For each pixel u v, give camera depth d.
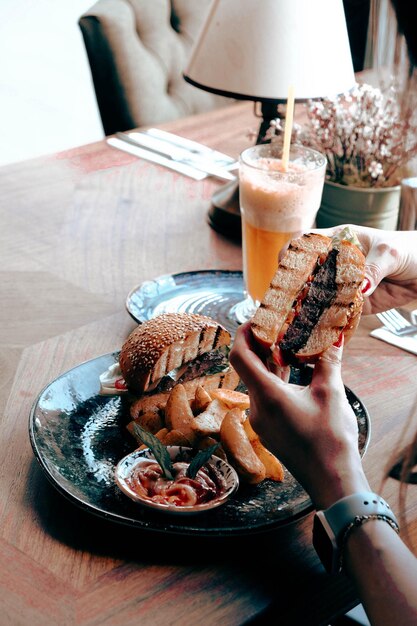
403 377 0.76
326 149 0.94
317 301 0.56
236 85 0.90
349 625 0.73
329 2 0.89
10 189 1.11
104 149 1.24
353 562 0.47
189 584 0.51
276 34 0.88
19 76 2.74
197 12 1.52
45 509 0.56
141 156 1.22
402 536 0.51
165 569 0.52
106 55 1.37
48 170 1.17
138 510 0.54
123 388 0.67
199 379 0.69
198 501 0.55
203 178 1.16
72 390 0.67
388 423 0.69
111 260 0.94
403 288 0.75
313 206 0.82
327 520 0.48
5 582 0.50
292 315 0.56
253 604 0.50
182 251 0.97
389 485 0.61
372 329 0.83
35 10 2.84
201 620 0.48
